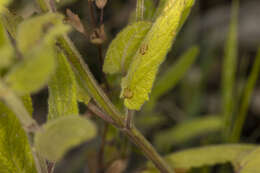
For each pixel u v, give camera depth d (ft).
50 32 0.84
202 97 2.04
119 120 1.05
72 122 0.87
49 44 0.84
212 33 2.40
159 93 1.44
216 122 1.60
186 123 1.64
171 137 1.64
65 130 0.87
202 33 2.35
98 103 1.04
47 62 0.81
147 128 1.91
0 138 1.00
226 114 1.46
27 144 1.01
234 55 1.48
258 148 1.16
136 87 1.00
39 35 0.85
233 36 1.48
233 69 1.48
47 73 0.82
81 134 0.87
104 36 1.08
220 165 1.61
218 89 2.30
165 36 0.97
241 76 2.19
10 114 1.00
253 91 2.18
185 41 2.16
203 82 2.05
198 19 2.49
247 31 2.39
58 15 0.87
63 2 1.14
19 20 0.99
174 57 2.04
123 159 1.30
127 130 1.07
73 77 1.00
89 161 1.33
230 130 1.49
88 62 1.23
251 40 2.35
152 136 1.90
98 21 1.14
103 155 1.30
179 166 1.20
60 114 1.00
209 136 1.63
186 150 1.22
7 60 0.82
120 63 1.05
